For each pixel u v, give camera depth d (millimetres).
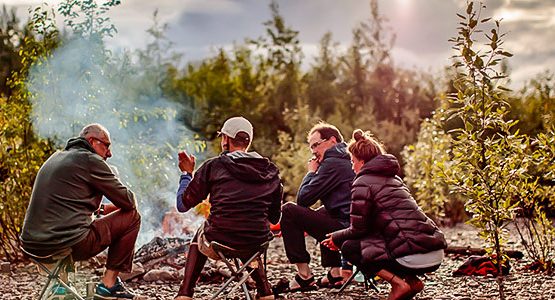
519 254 7090
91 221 5227
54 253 5102
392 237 5102
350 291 5898
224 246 5086
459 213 10578
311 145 5984
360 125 12562
